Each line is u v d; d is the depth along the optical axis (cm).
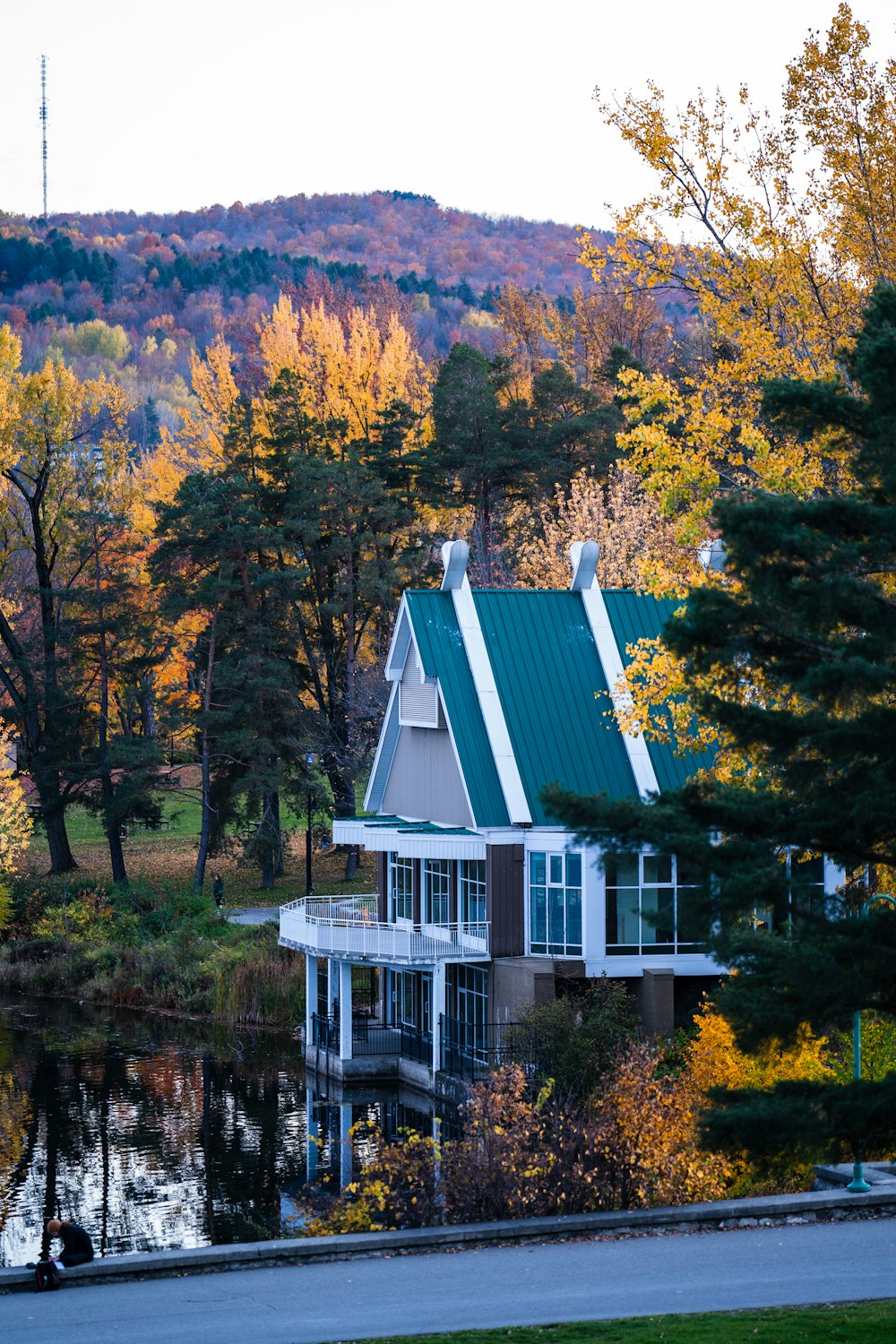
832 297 4725
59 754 12000
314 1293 3167
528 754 7156
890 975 2786
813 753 3044
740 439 4500
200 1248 3478
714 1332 2744
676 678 4562
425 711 7669
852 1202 3822
